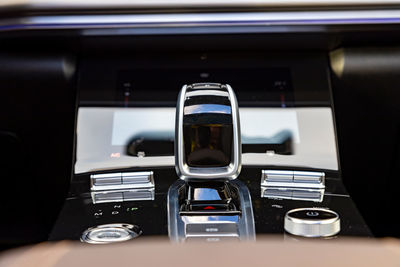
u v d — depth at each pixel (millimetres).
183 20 833
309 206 741
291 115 919
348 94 969
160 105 926
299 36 889
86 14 824
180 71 964
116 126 905
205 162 661
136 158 872
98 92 939
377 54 949
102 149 883
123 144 888
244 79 961
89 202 763
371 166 1015
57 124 959
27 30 830
